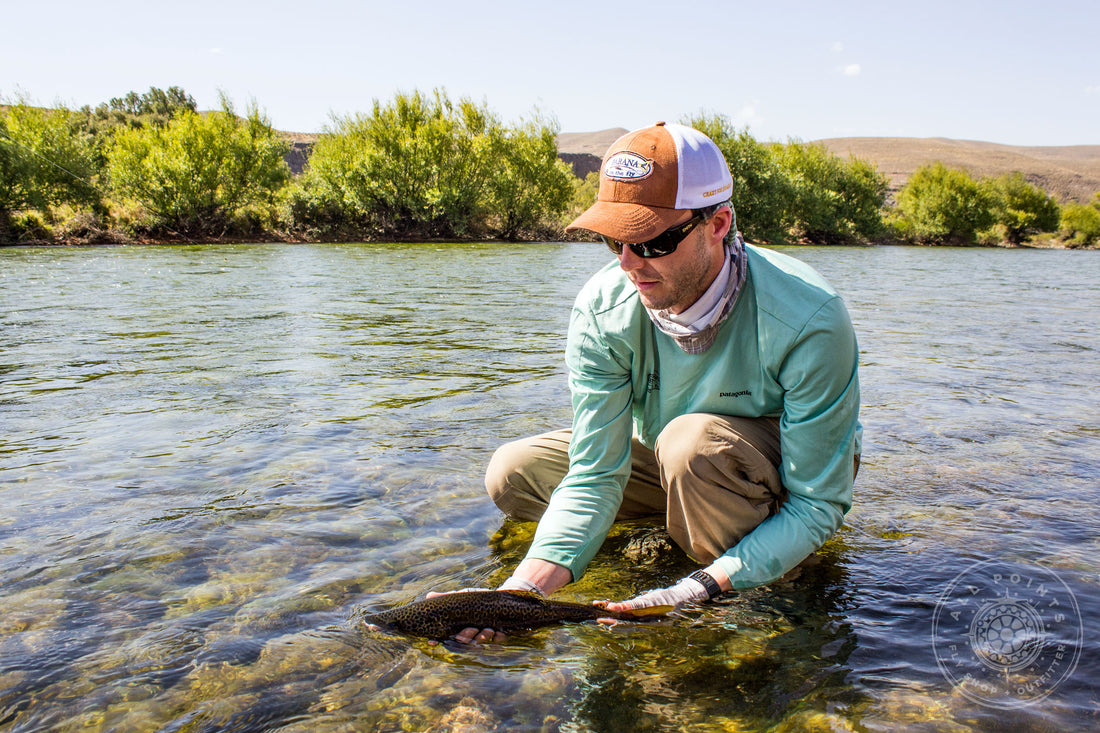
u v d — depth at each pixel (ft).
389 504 9.51
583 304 7.61
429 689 5.56
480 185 147.43
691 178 6.35
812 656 6.05
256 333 24.62
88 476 10.41
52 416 13.70
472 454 11.57
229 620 6.55
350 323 27.53
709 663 5.97
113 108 327.26
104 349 21.18
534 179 150.00
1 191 103.86
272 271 57.26
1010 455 11.73
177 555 7.91
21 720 5.12
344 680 5.66
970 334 27.12
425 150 140.87
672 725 5.15
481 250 103.86
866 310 35.88
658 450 7.75
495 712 5.28
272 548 8.13
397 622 6.30
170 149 116.88
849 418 6.98
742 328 7.16
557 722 5.17
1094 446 12.25
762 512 7.38
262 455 11.41
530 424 13.32
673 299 6.79
